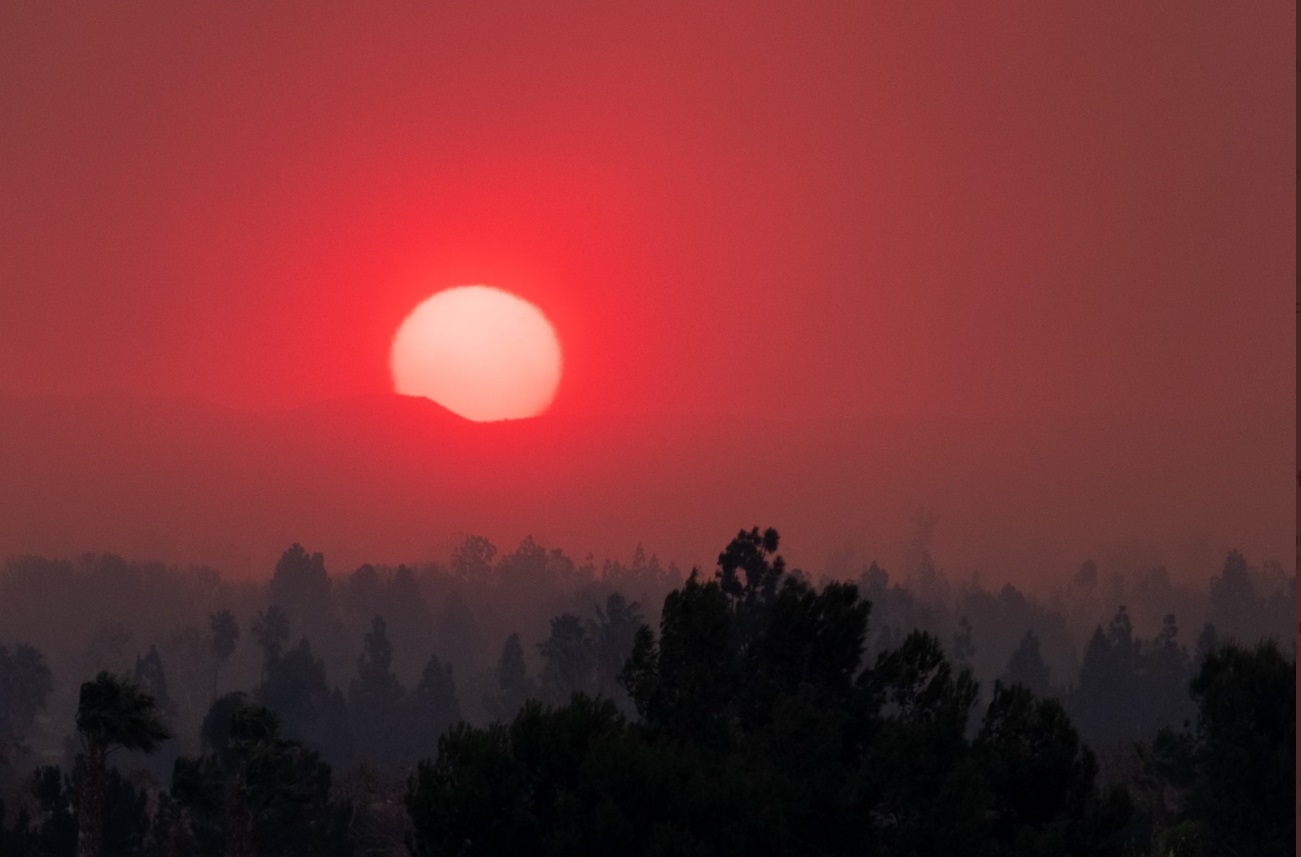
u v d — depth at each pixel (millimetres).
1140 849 140875
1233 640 149500
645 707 133875
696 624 133375
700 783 106938
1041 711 122812
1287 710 138875
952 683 130625
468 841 109125
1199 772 149875
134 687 157000
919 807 113438
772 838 103812
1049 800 119500
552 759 110750
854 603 135250
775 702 124188
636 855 103688
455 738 115312
